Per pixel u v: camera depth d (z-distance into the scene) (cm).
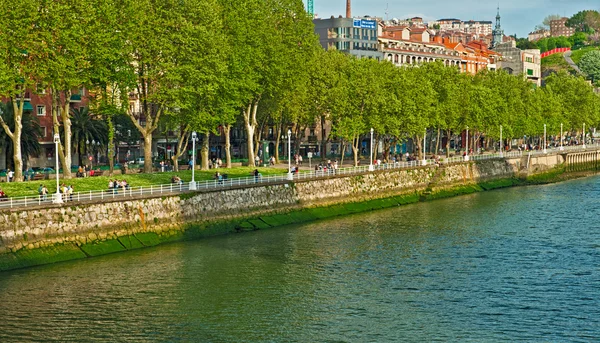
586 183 17600
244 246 9088
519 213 12100
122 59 9725
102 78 9400
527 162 18412
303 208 11344
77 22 9106
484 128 18212
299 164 14975
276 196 10912
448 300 6956
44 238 7975
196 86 10312
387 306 6769
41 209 7962
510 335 6075
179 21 10238
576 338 6025
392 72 15475
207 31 10281
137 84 10094
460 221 11200
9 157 11631
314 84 13938
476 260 8481
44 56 8956
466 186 15700
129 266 7962
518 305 6819
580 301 6944
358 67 14675
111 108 9975
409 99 14750
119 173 11862
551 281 7600
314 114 14162
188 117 10469
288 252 8794
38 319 6300
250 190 10500
